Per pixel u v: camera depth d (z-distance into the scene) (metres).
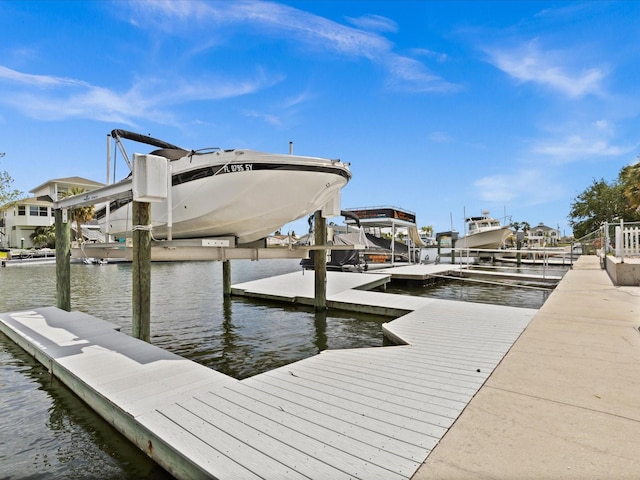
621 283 8.97
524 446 2.16
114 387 3.53
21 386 4.36
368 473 2.04
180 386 3.52
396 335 5.32
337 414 2.80
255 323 8.39
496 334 5.08
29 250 34.31
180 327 8.04
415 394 3.11
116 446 3.09
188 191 6.70
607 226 12.88
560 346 4.15
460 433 2.38
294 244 8.89
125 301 11.66
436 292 14.01
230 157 6.14
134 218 5.64
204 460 2.26
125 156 6.83
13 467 2.93
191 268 30.81
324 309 9.62
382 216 20.66
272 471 2.12
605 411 2.55
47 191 38.94
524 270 20.25
